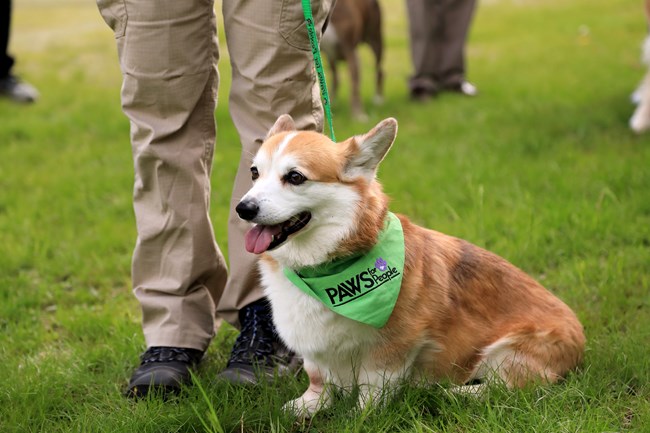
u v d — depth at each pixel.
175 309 3.12
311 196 2.67
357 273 2.69
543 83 8.79
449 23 8.62
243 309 3.24
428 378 2.98
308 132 2.81
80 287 4.31
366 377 2.85
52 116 8.20
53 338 3.66
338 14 7.67
